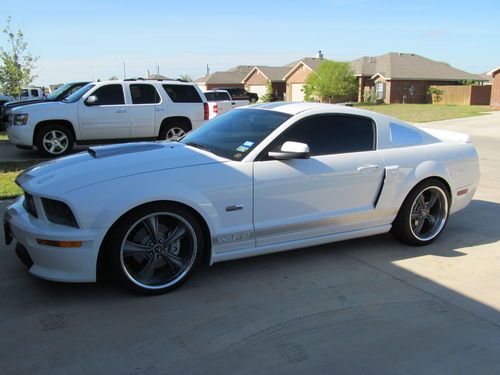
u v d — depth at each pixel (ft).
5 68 80.02
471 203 23.17
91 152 13.85
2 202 20.81
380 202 15.47
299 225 14.14
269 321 11.30
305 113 14.49
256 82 190.80
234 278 13.67
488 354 10.18
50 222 11.66
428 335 10.86
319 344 10.39
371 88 155.84
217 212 12.78
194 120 39.34
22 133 34.47
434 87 149.28
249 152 13.51
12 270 13.87
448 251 16.31
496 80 115.55
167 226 12.56
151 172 12.18
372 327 11.14
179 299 12.31
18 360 9.56
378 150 15.52
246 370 9.41
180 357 9.80
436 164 16.31
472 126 72.95
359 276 14.03
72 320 11.13
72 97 36.88
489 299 12.73
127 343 10.25
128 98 36.99
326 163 14.33
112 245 11.68
